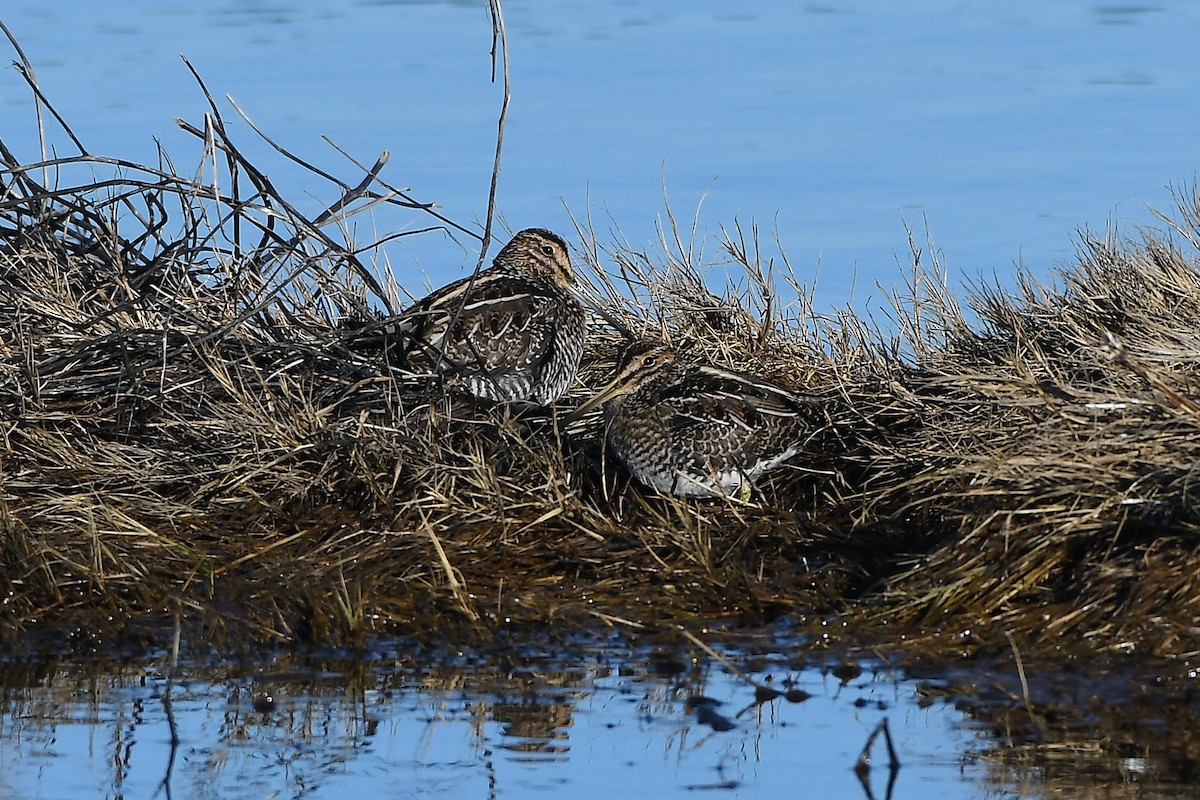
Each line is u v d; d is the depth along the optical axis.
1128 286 14.46
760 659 10.77
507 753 9.58
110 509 12.27
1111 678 10.03
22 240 15.11
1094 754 9.20
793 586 11.67
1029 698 9.91
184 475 12.90
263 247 15.12
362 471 12.75
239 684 10.66
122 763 9.47
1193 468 10.69
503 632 11.31
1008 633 10.63
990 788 8.87
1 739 9.82
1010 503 11.31
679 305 15.62
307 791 9.08
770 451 13.03
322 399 13.76
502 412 13.69
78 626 11.42
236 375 13.69
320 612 11.38
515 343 14.14
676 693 10.37
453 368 13.69
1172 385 11.59
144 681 10.73
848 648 10.79
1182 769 8.98
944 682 10.24
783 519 12.61
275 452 12.95
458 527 12.34
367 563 11.95
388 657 11.05
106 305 14.68
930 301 15.45
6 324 14.55
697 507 12.97
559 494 12.52
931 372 13.73
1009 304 15.03
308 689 10.55
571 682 10.58
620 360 13.72
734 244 16.81
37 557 11.72
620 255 16.39
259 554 12.09
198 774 9.32
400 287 16.50
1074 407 11.66
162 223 15.70
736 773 9.19
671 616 11.44
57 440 13.18
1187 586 10.34
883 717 9.84
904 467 12.64
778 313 15.70
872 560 11.85
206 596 11.66
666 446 12.93
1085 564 10.77
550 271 15.19
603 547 12.23
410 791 9.08
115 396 13.64
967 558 11.16
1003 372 12.76
